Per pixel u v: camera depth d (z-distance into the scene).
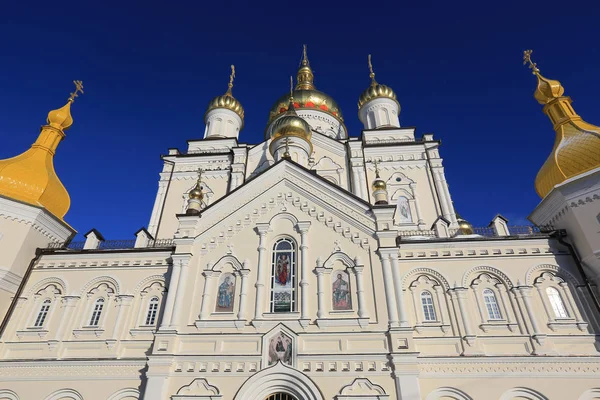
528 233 21.00
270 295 18.30
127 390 17.92
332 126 42.22
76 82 28.78
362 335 16.56
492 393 16.56
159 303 20.70
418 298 19.56
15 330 20.06
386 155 33.38
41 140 25.56
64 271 21.91
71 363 18.67
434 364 17.36
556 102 24.08
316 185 21.20
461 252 20.44
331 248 19.25
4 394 18.17
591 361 16.75
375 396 15.20
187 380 16.30
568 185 19.88
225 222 20.69
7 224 21.17
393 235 18.98
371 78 42.97
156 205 33.03
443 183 31.20
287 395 16.03
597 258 18.25
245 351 16.80
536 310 18.52
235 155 34.28
